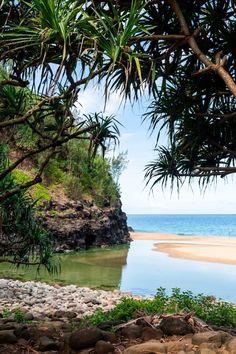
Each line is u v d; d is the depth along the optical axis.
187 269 24.17
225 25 5.42
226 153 6.39
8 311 9.02
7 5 4.17
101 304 11.50
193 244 47.03
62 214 31.42
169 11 4.75
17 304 11.06
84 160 35.59
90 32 3.68
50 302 11.59
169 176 6.71
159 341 3.99
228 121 6.17
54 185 33.47
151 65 4.25
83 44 3.81
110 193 38.75
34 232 8.51
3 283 14.23
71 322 6.09
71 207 32.69
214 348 3.46
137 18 3.70
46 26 3.71
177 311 5.60
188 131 6.06
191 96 5.83
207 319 5.91
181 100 5.83
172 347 3.65
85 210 33.97
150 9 4.75
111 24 3.73
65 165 35.16
